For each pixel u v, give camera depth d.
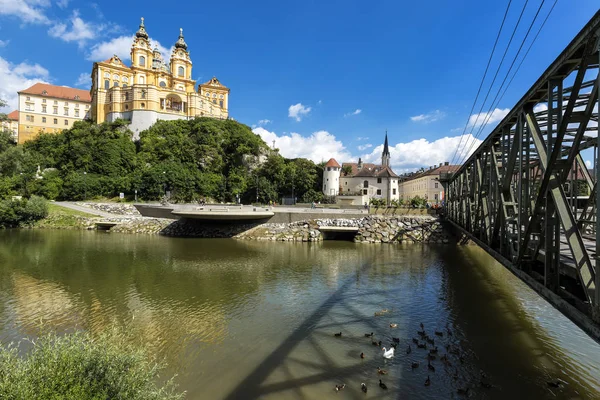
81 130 84.62
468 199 18.72
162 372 9.68
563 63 6.19
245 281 20.12
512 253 9.84
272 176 77.88
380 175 79.31
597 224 5.13
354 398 8.45
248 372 9.71
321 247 34.25
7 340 11.64
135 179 67.75
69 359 5.70
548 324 13.52
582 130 5.83
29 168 68.44
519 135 8.91
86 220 49.31
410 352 10.94
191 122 89.06
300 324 13.41
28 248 30.98
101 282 19.50
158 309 15.05
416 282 20.14
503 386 9.02
